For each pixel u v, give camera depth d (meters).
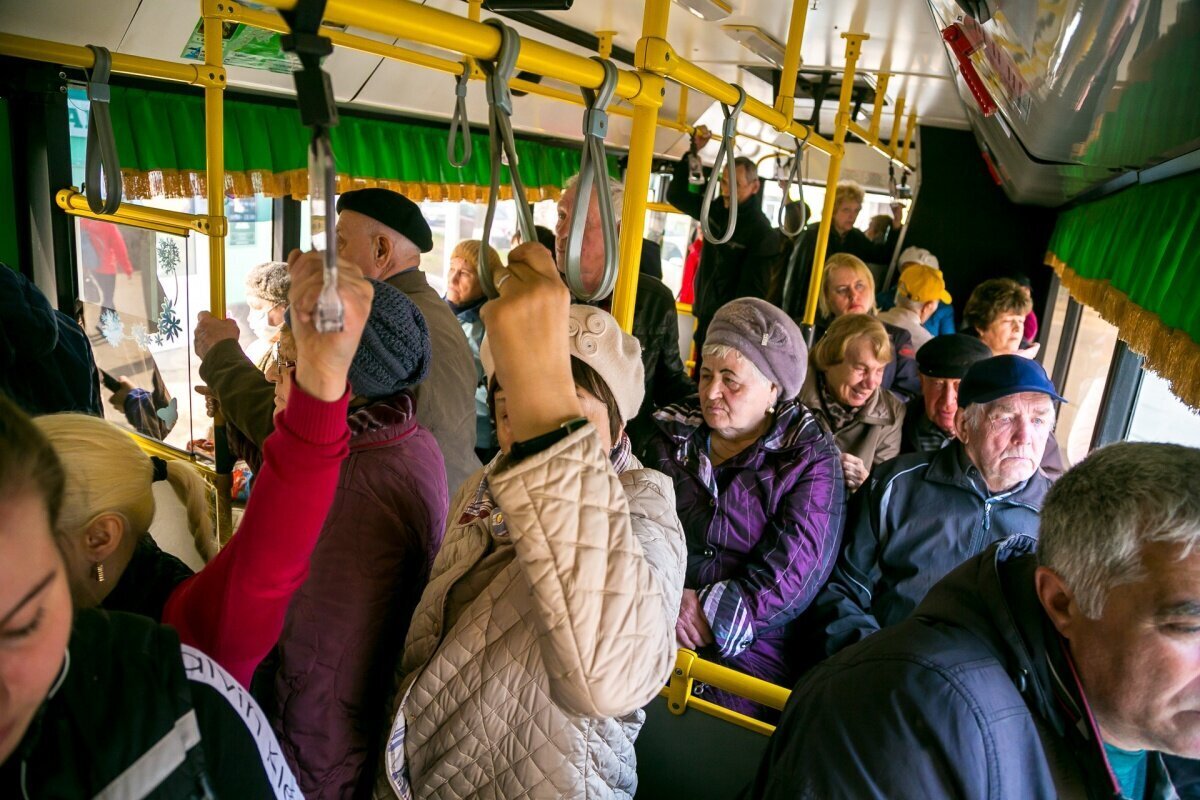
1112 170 2.24
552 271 0.77
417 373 1.25
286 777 0.75
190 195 3.19
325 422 0.75
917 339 3.77
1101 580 0.90
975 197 5.12
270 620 0.85
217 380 1.75
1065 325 4.33
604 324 0.97
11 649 0.47
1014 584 1.03
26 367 1.62
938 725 0.92
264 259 3.92
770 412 1.91
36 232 2.57
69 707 0.58
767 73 4.41
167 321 2.86
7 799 0.56
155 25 2.65
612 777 1.02
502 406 0.99
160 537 1.65
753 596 1.76
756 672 1.86
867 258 5.66
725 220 4.31
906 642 1.00
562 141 5.50
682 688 1.46
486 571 1.06
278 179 3.57
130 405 2.80
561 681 0.77
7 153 2.51
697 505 1.90
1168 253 1.76
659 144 6.04
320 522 0.81
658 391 3.20
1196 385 1.40
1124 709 0.92
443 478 1.30
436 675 1.02
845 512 2.05
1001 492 1.90
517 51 0.76
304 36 0.56
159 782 0.60
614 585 0.76
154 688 0.62
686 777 1.49
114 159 1.69
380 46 1.90
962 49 2.03
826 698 1.01
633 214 1.32
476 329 3.60
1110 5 0.87
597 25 3.38
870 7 2.54
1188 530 0.85
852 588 1.99
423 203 4.93
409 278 2.16
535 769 0.98
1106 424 3.22
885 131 6.73
